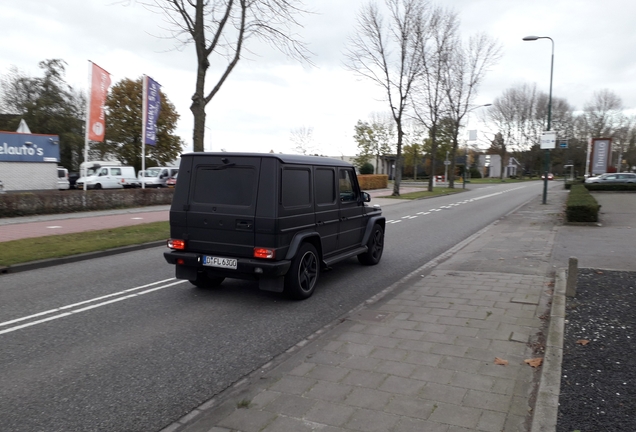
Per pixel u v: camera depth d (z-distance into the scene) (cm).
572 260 599
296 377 399
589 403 335
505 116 7762
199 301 661
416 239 1302
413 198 3156
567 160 7731
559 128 7519
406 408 341
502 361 420
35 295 693
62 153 4650
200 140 1530
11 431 328
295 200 656
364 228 881
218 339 512
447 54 3706
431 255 1050
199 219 655
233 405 359
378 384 381
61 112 4472
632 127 7788
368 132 5709
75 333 529
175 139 5134
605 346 438
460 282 740
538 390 356
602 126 7725
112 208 2075
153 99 2272
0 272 834
